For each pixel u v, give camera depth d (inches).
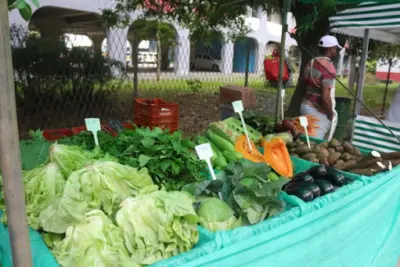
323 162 123.3
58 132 159.0
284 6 155.9
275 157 116.1
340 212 89.0
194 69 685.9
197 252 61.0
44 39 299.7
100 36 690.8
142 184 73.0
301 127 151.3
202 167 99.4
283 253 74.0
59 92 296.5
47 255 58.8
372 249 111.3
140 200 64.1
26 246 48.4
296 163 123.0
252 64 799.1
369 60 391.9
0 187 74.2
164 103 212.1
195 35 360.2
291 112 256.2
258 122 154.9
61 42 304.7
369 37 246.5
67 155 77.4
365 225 102.2
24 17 50.1
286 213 78.1
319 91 172.7
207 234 67.5
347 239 94.7
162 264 57.4
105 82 317.7
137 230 60.7
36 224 66.1
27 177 75.5
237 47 792.3
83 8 521.3
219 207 75.9
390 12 176.7
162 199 65.9
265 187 82.3
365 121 199.3
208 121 340.5
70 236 59.1
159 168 89.3
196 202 80.7
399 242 130.5
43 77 286.0
